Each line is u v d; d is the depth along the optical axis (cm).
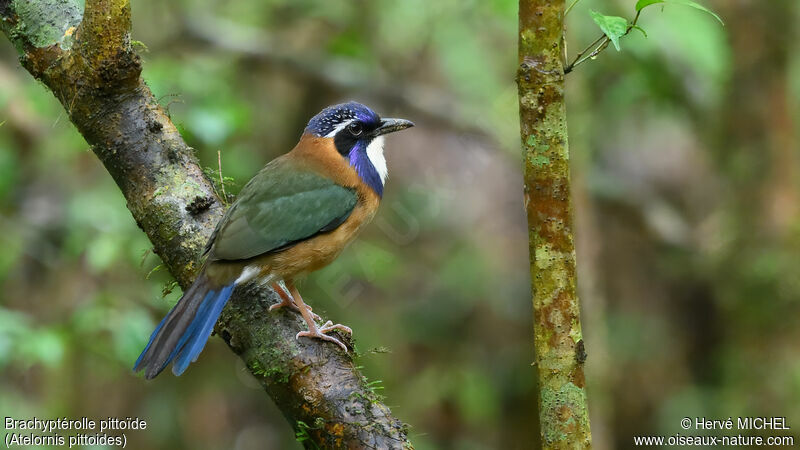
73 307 1202
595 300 1229
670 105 1380
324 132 839
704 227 1414
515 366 1418
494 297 1435
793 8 1216
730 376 1270
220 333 693
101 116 708
